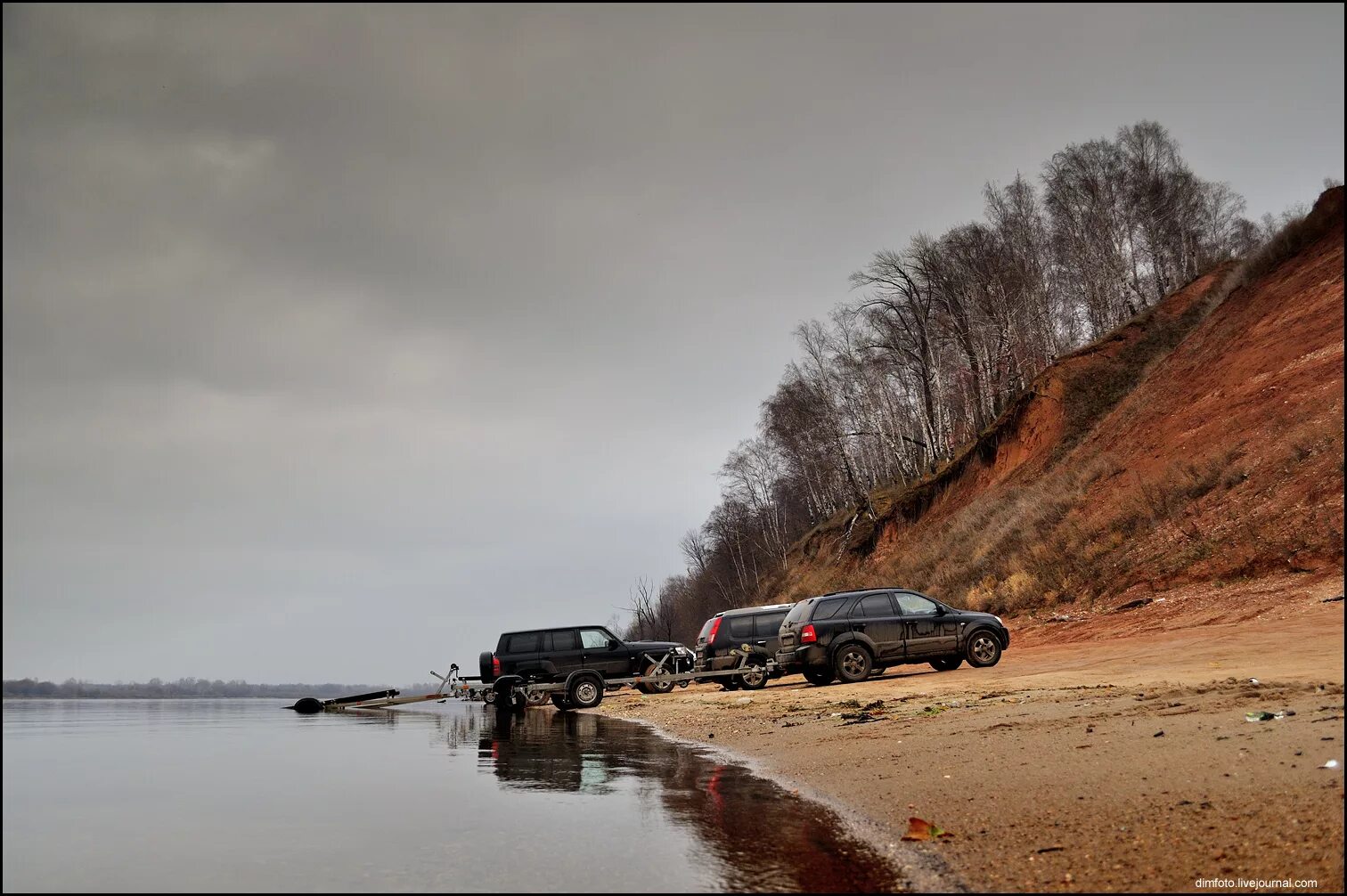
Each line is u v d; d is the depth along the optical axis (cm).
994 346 6247
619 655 2380
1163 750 779
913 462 7056
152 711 3550
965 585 3403
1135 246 6862
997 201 6919
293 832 735
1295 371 2639
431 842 680
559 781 979
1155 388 3594
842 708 1522
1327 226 3275
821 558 6725
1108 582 2500
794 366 7738
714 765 1063
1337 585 1741
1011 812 668
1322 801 572
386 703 3177
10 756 1416
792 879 550
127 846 689
